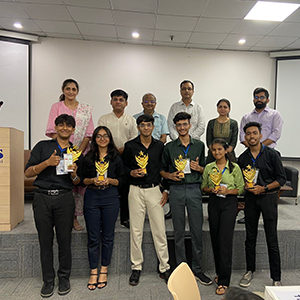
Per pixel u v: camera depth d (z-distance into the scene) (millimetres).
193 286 1115
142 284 2160
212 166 2088
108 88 4754
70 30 4238
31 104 4578
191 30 4109
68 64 4637
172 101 4883
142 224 2184
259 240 2480
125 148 2229
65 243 1959
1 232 2275
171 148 2189
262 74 5012
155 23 3896
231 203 2023
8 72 4391
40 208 1868
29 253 2266
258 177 2061
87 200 2062
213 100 4973
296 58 4820
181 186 2141
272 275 2076
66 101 2461
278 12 3523
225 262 1983
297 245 2488
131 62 4777
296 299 925
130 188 2191
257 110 2875
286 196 3875
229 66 4961
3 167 2285
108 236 2102
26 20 3904
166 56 4840
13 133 2359
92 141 2102
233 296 625
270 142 2781
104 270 2137
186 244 2420
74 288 2088
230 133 2773
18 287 2096
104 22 3910
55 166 1895
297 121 4902
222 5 3365
